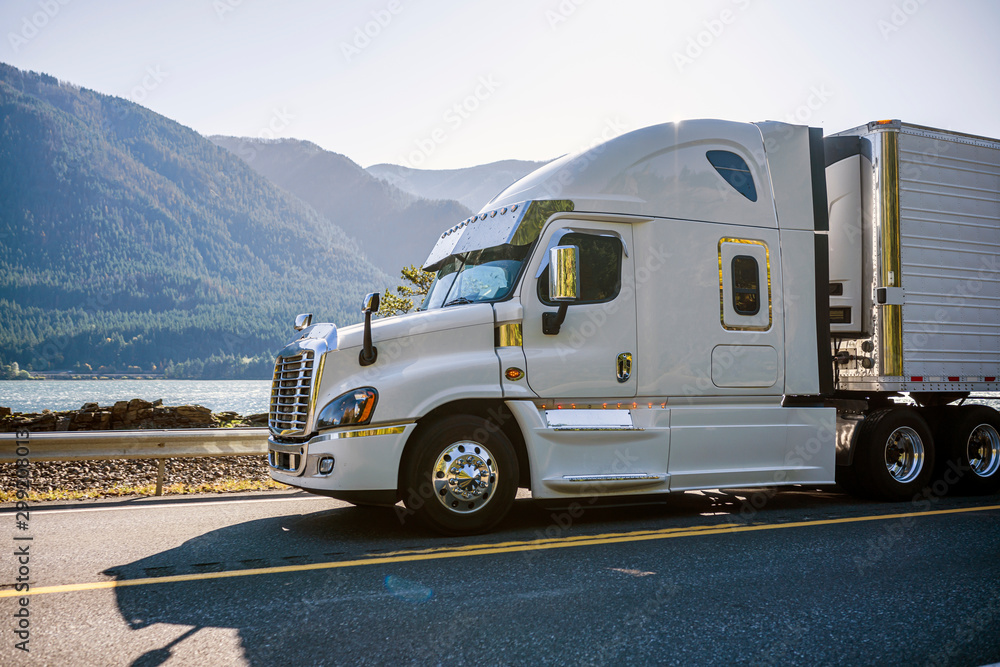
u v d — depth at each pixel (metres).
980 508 6.95
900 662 2.97
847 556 4.86
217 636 3.25
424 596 3.89
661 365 6.18
